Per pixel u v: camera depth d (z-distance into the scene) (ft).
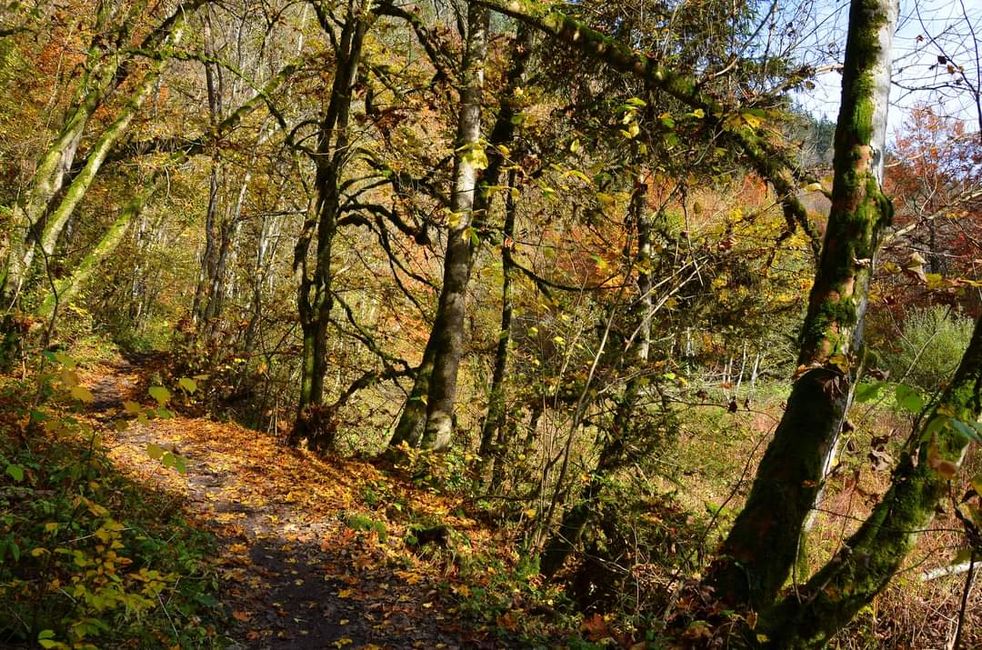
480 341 44.68
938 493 12.82
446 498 30.35
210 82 48.06
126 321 92.32
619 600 20.51
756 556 14.40
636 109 20.77
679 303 28.50
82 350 59.41
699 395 25.50
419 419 37.83
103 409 40.27
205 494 25.64
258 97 44.45
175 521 20.15
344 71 38.19
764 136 20.68
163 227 94.12
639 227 25.58
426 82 38.32
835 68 19.06
